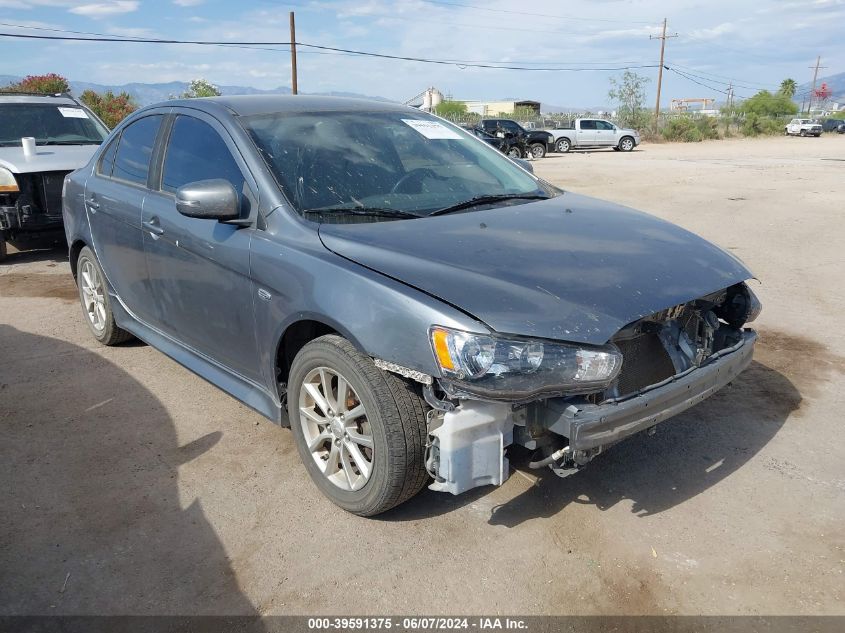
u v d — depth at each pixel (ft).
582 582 8.95
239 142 11.53
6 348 16.98
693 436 12.69
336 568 9.19
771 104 223.71
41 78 73.36
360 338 9.05
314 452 10.65
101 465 11.66
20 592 8.73
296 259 9.98
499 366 8.13
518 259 9.45
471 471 8.70
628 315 8.71
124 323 15.67
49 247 29.25
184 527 10.03
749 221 36.09
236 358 11.84
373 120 13.26
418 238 9.92
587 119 112.06
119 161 15.21
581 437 8.41
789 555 9.45
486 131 93.56
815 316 19.76
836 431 12.89
